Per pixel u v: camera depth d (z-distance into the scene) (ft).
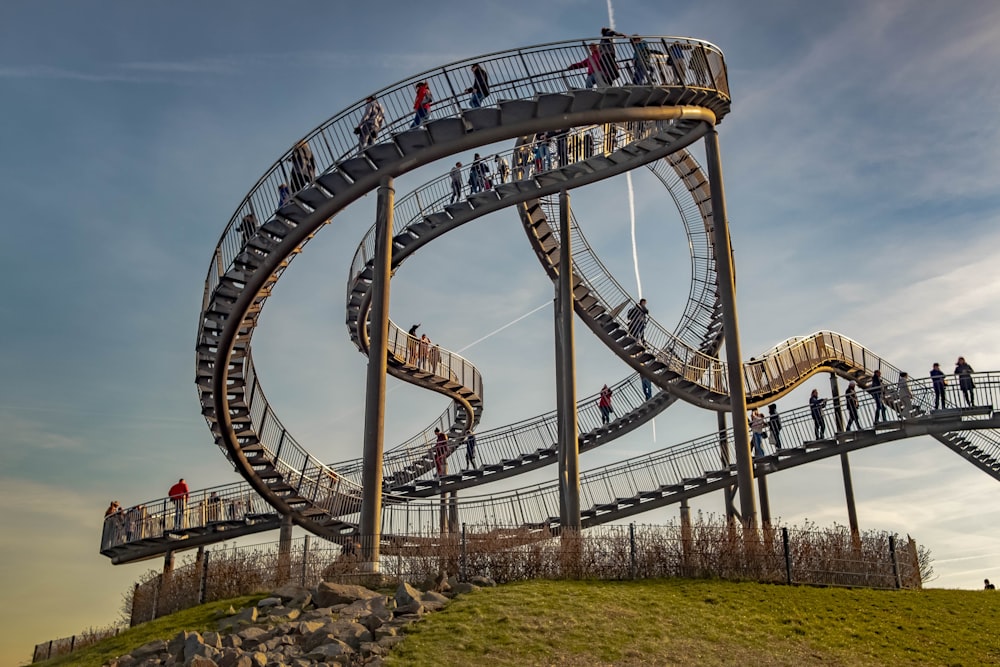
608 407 99.14
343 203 66.95
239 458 77.77
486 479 95.09
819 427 80.79
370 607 47.03
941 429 77.30
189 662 39.70
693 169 100.22
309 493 83.25
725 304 70.59
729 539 56.49
